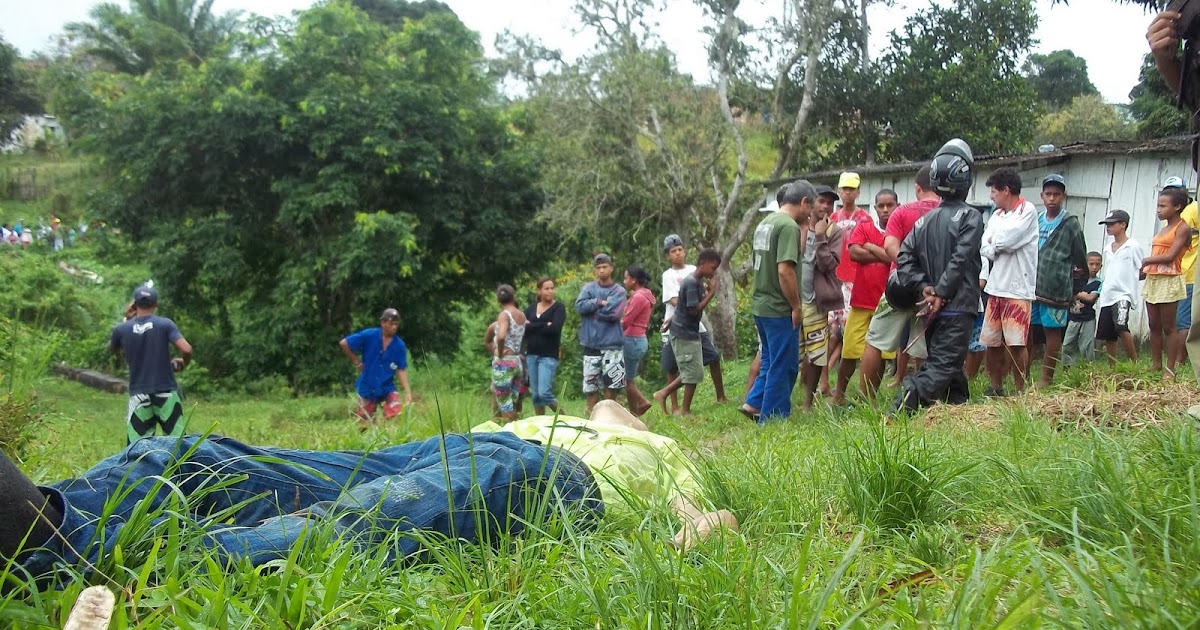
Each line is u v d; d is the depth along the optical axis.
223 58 24.55
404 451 3.89
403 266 22.47
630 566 2.58
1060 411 5.82
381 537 3.26
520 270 25.98
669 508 3.60
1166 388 6.19
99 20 45.72
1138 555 2.80
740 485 3.98
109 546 2.74
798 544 3.23
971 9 22.88
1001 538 3.32
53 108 26.12
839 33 23.45
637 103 24.08
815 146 24.11
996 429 5.54
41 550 2.67
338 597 2.61
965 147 7.41
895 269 7.55
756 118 25.38
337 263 23.14
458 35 26.12
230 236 24.05
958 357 7.21
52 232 39.84
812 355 9.03
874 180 17.92
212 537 2.96
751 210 23.27
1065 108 37.88
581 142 23.92
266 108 23.09
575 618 2.49
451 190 24.80
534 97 25.75
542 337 11.60
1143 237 13.43
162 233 23.95
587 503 3.73
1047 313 8.76
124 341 10.20
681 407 11.50
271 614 2.39
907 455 3.86
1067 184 14.70
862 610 2.09
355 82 24.38
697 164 23.95
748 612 2.30
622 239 25.83
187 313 26.02
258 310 25.27
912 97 22.89
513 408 11.58
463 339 28.38
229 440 3.54
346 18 24.34
